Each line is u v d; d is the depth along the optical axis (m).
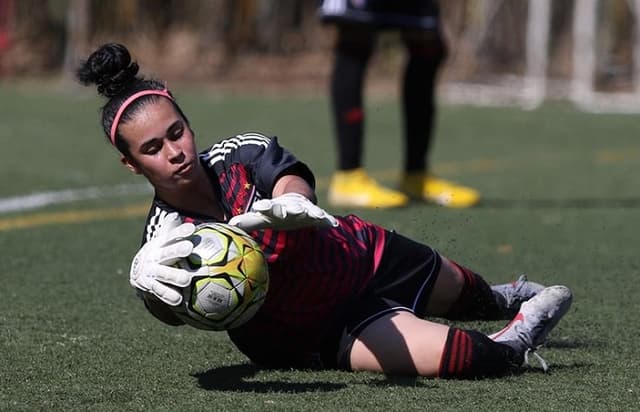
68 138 38.53
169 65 55.38
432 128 27.55
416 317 12.96
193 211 12.44
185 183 12.05
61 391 12.38
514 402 11.91
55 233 23.14
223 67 55.84
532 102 49.69
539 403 11.89
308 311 12.74
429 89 27.19
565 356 14.06
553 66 55.66
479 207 27.17
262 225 11.50
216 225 11.73
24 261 20.14
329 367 13.14
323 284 12.69
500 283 18.78
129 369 13.35
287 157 12.48
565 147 38.62
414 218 25.36
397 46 56.19
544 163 35.12
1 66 54.72
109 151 36.06
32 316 16.02
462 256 21.00
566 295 13.23
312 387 12.41
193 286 11.38
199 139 37.19
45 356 13.88
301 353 13.01
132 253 21.14
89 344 14.51
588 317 16.27
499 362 12.70
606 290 18.16
